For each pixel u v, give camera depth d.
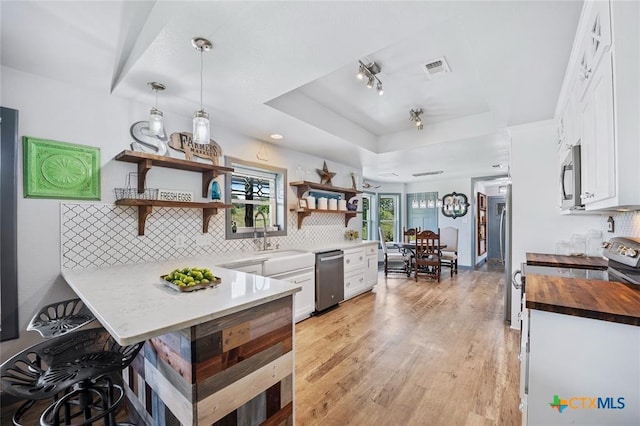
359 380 2.12
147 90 2.19
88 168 2.17
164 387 1.25
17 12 1.42
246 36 1.54
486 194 8.34
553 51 1.70
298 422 1.69
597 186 1.40
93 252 2.18
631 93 1.13
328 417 1.73
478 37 1.57
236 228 3.29
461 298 4.27
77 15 1.48
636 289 1.38
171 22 1.42
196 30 1.49
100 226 2.22
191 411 1.08
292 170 3.91
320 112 3.09
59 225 2.04
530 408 1.21
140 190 2.38
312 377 2.16
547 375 1.18
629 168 1.14
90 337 1.46
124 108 2.35
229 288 1.48
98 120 2.23
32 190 1.94
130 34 1.70
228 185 3.08
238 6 1.32
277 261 2.96
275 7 1.32
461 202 7.02
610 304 1.15
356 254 4.32
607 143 1.25
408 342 2.75
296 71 1.91
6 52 1.73
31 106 1.95
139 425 1.50
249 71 1.91
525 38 1.58
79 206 2.13
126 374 1.72
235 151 3.17
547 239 2.87
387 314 3.56
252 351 1.29
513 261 3.01
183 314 1.10
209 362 1.13
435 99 2.94
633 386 1.06
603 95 1.28
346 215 4.98
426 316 3.48
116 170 2.31
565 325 1.15
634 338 1.06
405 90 2.74
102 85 2.14
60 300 2.02
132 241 2.38
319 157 4.39
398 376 2.17
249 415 1.27
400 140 3.96
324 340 2.81
